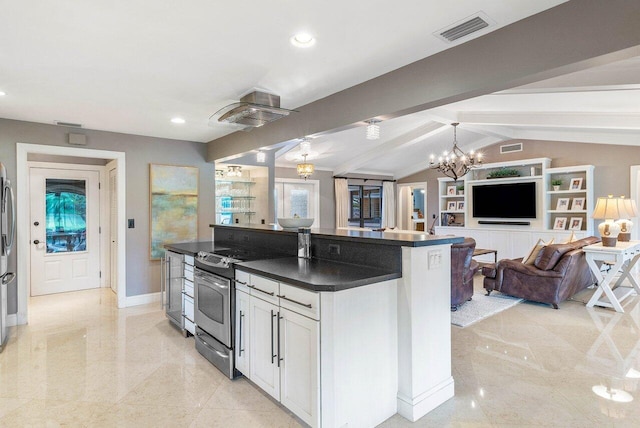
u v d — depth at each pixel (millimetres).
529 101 4613
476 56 2158
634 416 2182
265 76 2736
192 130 4500
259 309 2430
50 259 5418
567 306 4570
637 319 4039
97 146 4477
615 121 5043
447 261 2447
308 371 2021
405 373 2232
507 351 3166
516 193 7719
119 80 2787
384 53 2355
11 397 2463
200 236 5277
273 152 6051
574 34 1771
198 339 3211
